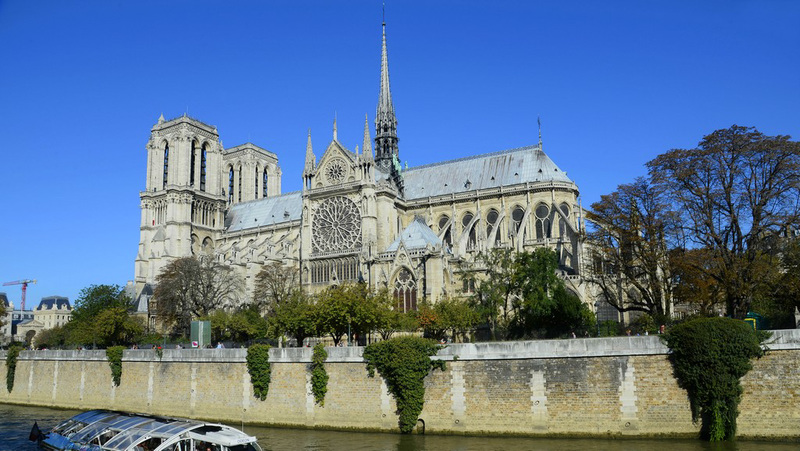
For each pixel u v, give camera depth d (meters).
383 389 61.91
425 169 150.38
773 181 69.81
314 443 57.72
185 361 76.12
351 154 132.88
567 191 129.50
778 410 49.19
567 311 82.75
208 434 47.66
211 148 182.00
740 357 50.06
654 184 77.31
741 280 68.00
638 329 76.94
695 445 49.31
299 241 145.25
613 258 81.50
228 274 142.00
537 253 88.31
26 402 97.38
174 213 167.38
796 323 71.06
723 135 72.12
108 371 85.44
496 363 57.97
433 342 61.25
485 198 134.62
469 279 97.31
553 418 55.31
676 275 75.62
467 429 57.97
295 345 96.75
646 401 52.75
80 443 51.97
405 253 103.00
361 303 79.12
